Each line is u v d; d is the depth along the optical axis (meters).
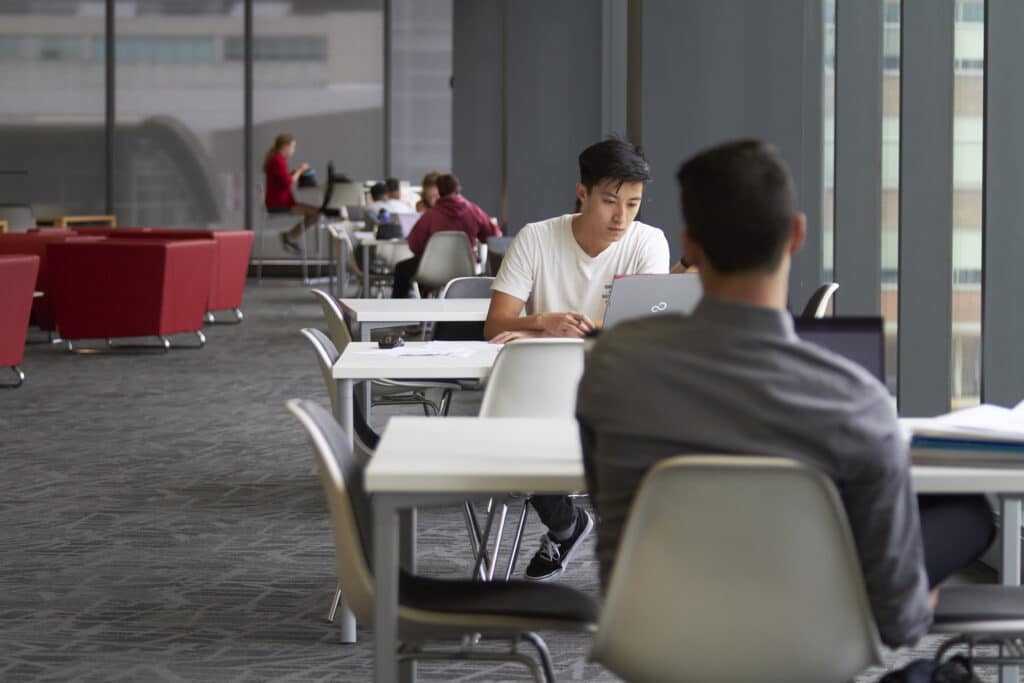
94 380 11.47
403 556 3.39
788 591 2.33
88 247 13.45
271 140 23.77
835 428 2.27
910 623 2.39
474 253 13.99
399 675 3.59
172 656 4.47
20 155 23.44
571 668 4.38
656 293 4.43
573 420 3.42
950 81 5.91
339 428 3.07
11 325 10.91
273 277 23.77
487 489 2.66
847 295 7.42
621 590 2.38
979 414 3.08
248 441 8.59
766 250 2.30
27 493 7.07
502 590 3.03
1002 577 3.14
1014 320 4.97
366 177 23.88
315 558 5.75
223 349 13.80
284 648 4.57
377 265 17.72
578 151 13.56
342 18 23.66
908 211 5.97
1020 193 4.88
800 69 8.54
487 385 4.45
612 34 13.27
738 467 2.24
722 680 2.38
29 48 23.33
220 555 5.80
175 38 23.52
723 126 8.58
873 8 7.28
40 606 5.04
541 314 5.09
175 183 23.70
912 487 2.42
